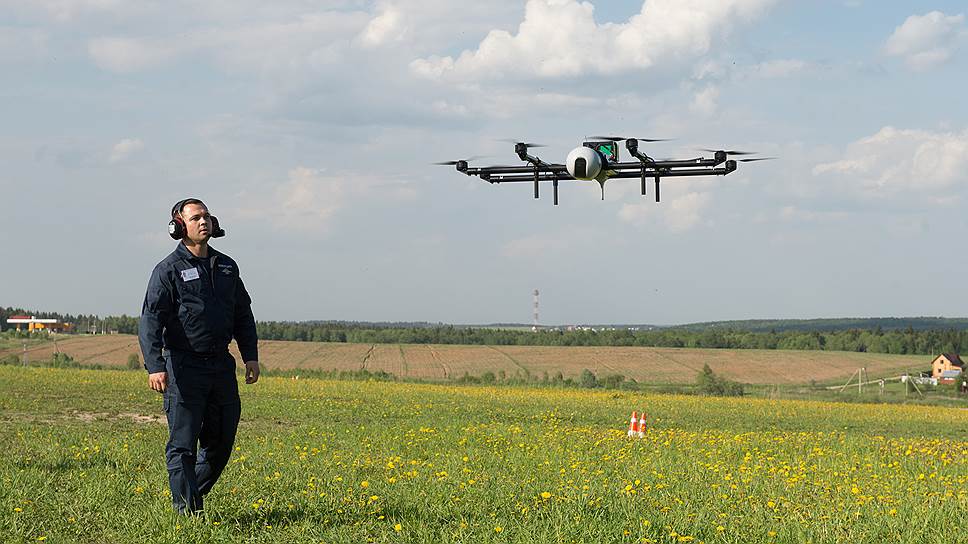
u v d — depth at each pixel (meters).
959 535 8.11
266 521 7.94
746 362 100.38
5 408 24.16
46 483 9.76
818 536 7.96
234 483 10.06
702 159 16.70
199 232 7.77
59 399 28.00
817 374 94.50
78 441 15.70
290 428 20.86
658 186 17.25
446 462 13.02
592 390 56.97
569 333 122.94
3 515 7.93
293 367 86.62
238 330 8.22
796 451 18.33
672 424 28.47
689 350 109.06
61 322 138.25
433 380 71.94
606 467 13.24
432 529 7.76
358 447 15.50
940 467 15.08
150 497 8.95
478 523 8.02
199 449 8.34
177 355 7.81
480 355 101.75
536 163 17.48
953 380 91.56
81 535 7.52
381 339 119.44
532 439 18.27
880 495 10.68
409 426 21.81
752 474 12.51
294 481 10.34
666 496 9.91
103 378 41.72
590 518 8.20
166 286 7.68
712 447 17.88
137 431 18.55
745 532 8.08
